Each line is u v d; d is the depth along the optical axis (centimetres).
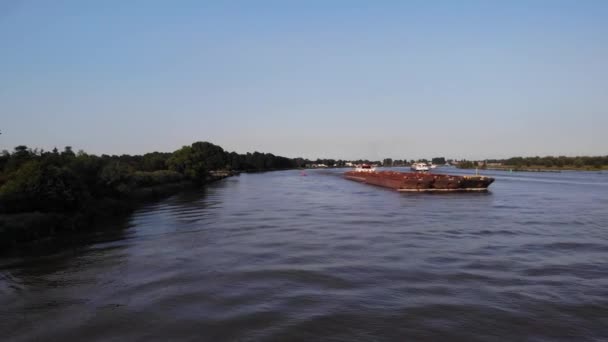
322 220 3089
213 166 14575
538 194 5416
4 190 2856
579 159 19188
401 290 1394
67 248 2267
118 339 1076
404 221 2961
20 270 1806
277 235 2477
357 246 2097
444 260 1781
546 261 1756
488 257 1831
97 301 1370
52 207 2953
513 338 1033
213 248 2148
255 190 7019
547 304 1249
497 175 12875
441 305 1250
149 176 6091
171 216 3581
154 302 1338
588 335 1045
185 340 1053
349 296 1344
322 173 18400
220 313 1227
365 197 5219
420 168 15562
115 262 1911
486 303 1262
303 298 1334
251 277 1584
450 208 3781
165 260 1916
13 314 1276
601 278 1510
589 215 3250
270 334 1073
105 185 3959
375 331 1080
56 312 1283
